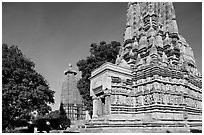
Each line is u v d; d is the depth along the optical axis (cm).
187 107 4194
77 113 7488
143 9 5441
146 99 3975
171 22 5241
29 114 3441
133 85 4325
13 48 3575
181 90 4244
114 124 3189
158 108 3744
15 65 3350
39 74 3747
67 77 8156
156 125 3094
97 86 4344
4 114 3081
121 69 4334
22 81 3325
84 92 5588
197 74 5631
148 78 4106
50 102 3891
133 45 5109
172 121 3625
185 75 4553
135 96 4209
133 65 4772
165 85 4084
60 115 4666
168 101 3944
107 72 4103
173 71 4309
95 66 5541
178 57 4869
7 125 3256
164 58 4541
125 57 5162
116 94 4031
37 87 3531
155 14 5225
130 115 3994
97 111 4281
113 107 3891
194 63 5844
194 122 3962
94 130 3155
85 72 5797
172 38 5100
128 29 5422
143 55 4738
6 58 3294
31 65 3638
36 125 4131
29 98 3334
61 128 4453
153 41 4656
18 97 3156
